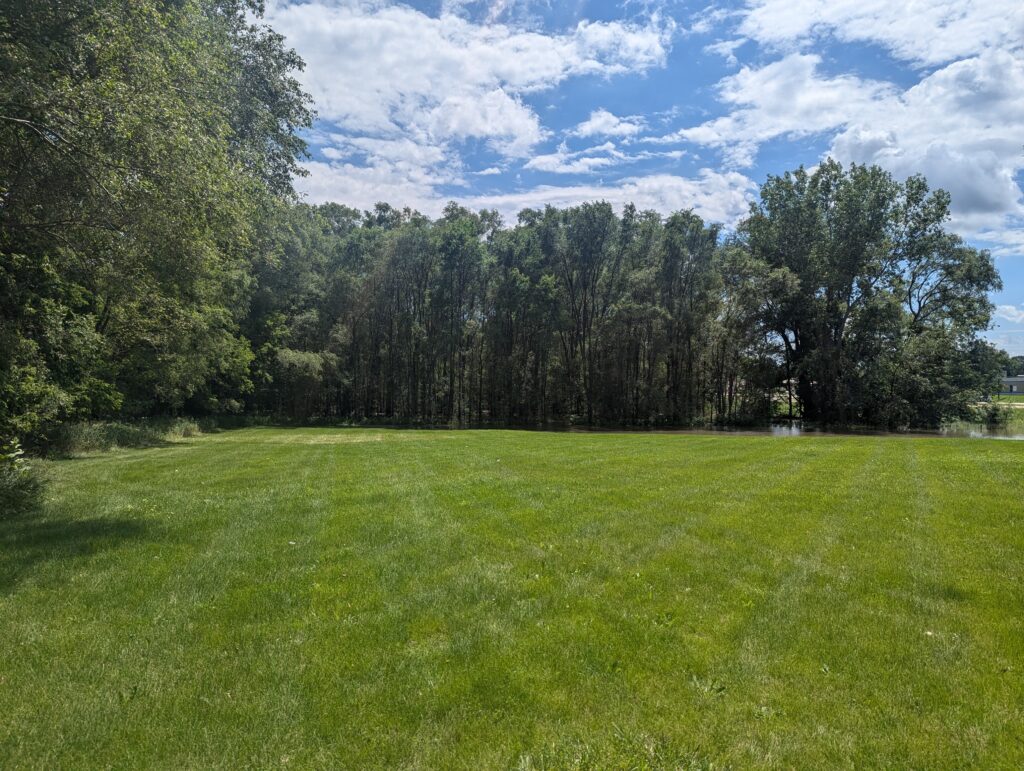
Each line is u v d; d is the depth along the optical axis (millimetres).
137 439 23016
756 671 3922
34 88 7961
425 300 54375
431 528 7551
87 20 8781
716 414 49656
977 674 3832
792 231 44469
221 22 17375
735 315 42344
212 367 32031
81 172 8953
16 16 8500
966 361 39562
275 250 28984
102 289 17375
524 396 51406
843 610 4863
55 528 7496
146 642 4352
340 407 55594
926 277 42719
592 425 48812
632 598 5176
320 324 51156
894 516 8086
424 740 3244
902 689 3680
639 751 3145
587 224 48938
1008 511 8320
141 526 7637
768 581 5547
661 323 45000
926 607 4887
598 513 8352
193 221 10234
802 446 19375
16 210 10625
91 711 3486
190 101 10172
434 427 46688
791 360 45531
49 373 16625
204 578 5656
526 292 48031
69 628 4566
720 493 9922
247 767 3029
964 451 17062
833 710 3488
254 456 17156
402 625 4633
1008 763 3002
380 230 54844
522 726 3371
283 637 4438
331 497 9688
